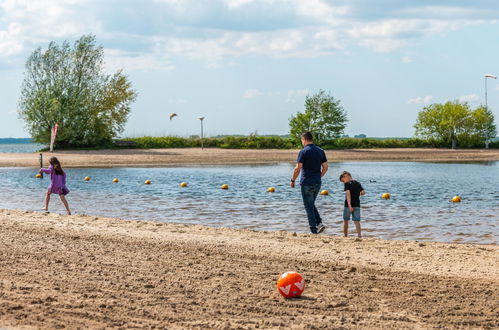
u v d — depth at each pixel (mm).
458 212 15359
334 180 28484
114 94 59719
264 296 6184
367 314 5562
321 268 7637
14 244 8953
